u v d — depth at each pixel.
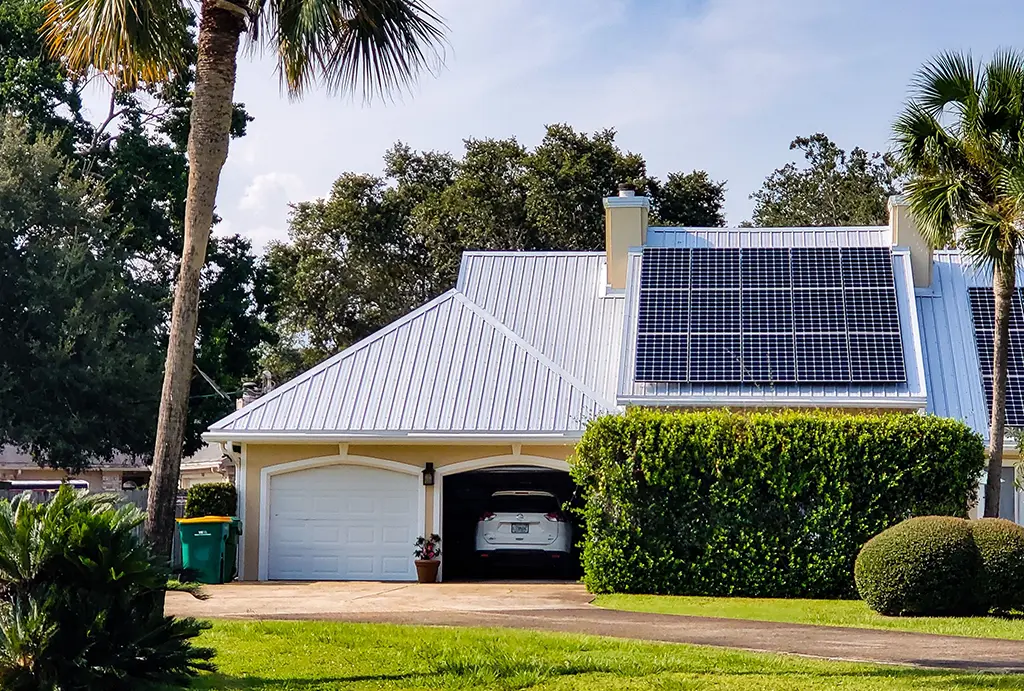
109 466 39.78
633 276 28.00
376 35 13.00
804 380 24.50
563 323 28.06
